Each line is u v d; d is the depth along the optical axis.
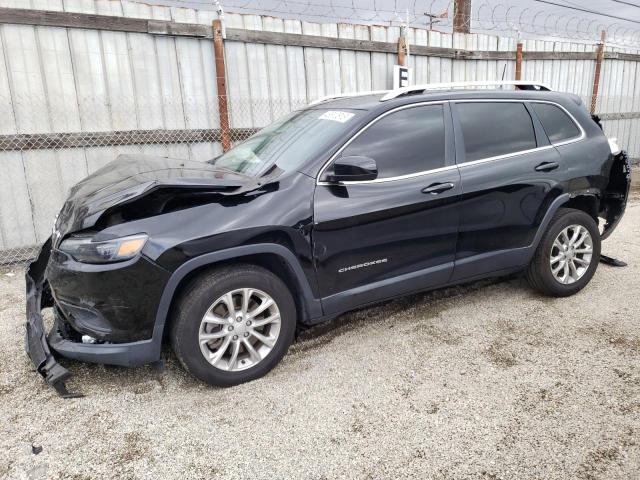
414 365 3.26
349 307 3.36
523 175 3.80
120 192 2.80
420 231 3.44
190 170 3.22
